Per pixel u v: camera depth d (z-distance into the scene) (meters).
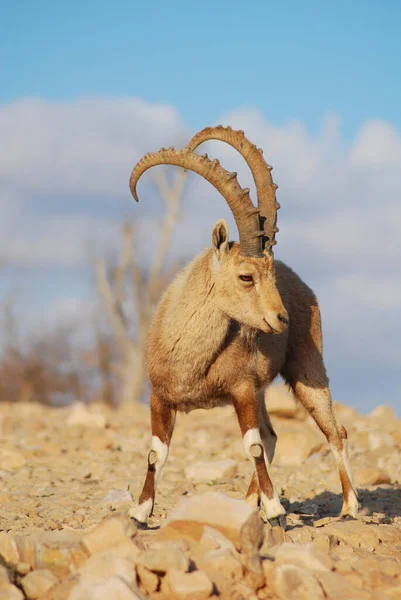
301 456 42.44
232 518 20.70
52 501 31.83
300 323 30.27
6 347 139.38
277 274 30.25
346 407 63.84
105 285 135.62
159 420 26.81
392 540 24.36
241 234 26.19
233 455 43.56
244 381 26.23
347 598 18.97
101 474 39.09
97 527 20.06
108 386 140.75
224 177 26.14
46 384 140.00
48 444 47.31
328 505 32.78
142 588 18.34
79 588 17.44
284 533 22.53
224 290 25.91
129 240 135.62
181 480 36.91
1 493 32.84
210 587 18.11
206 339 25.84
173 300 26.69
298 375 30.25
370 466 40.12
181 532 20.89
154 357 26.61
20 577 19.25
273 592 18.92
